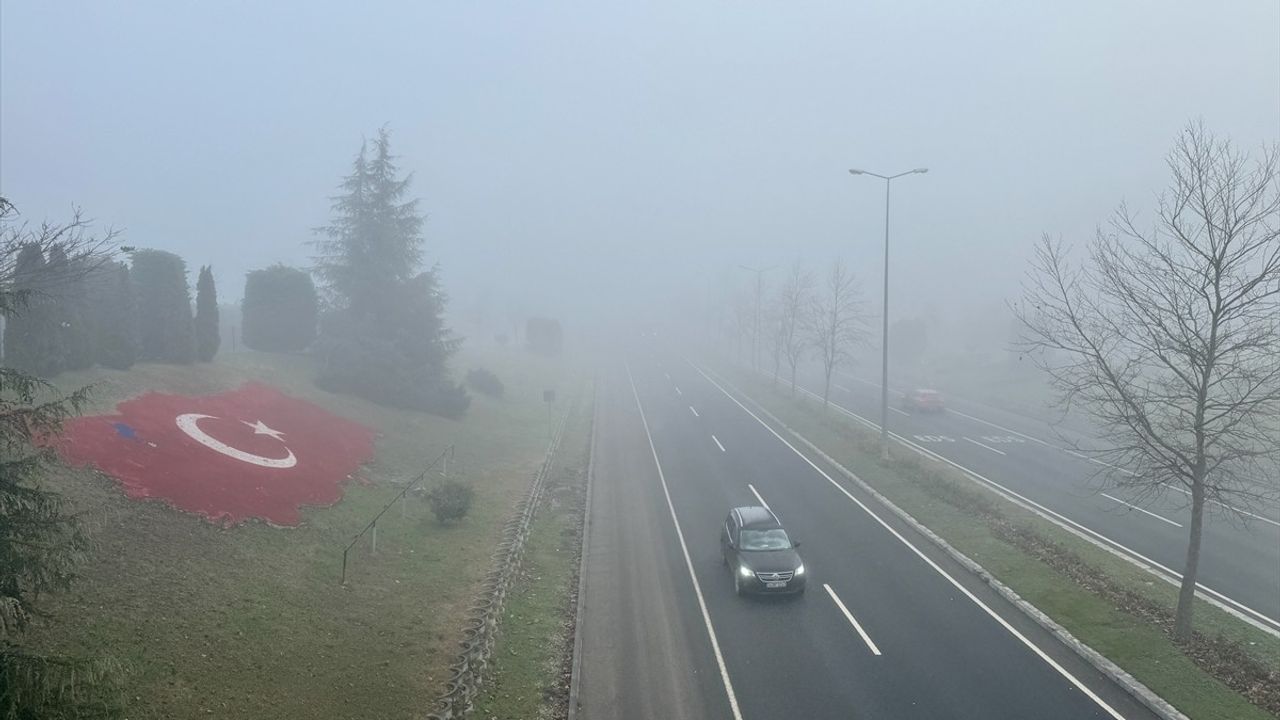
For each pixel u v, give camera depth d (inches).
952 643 580.4
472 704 486.9
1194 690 488.1
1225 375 562.6
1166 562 751.1
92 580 477.4
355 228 1465.3
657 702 503.2
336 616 557.0
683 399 2202.3
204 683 423.8
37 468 368.8
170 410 850.1
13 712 300.0
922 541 839.1
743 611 653.3
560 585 724.0
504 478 1144.2
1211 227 521.3
